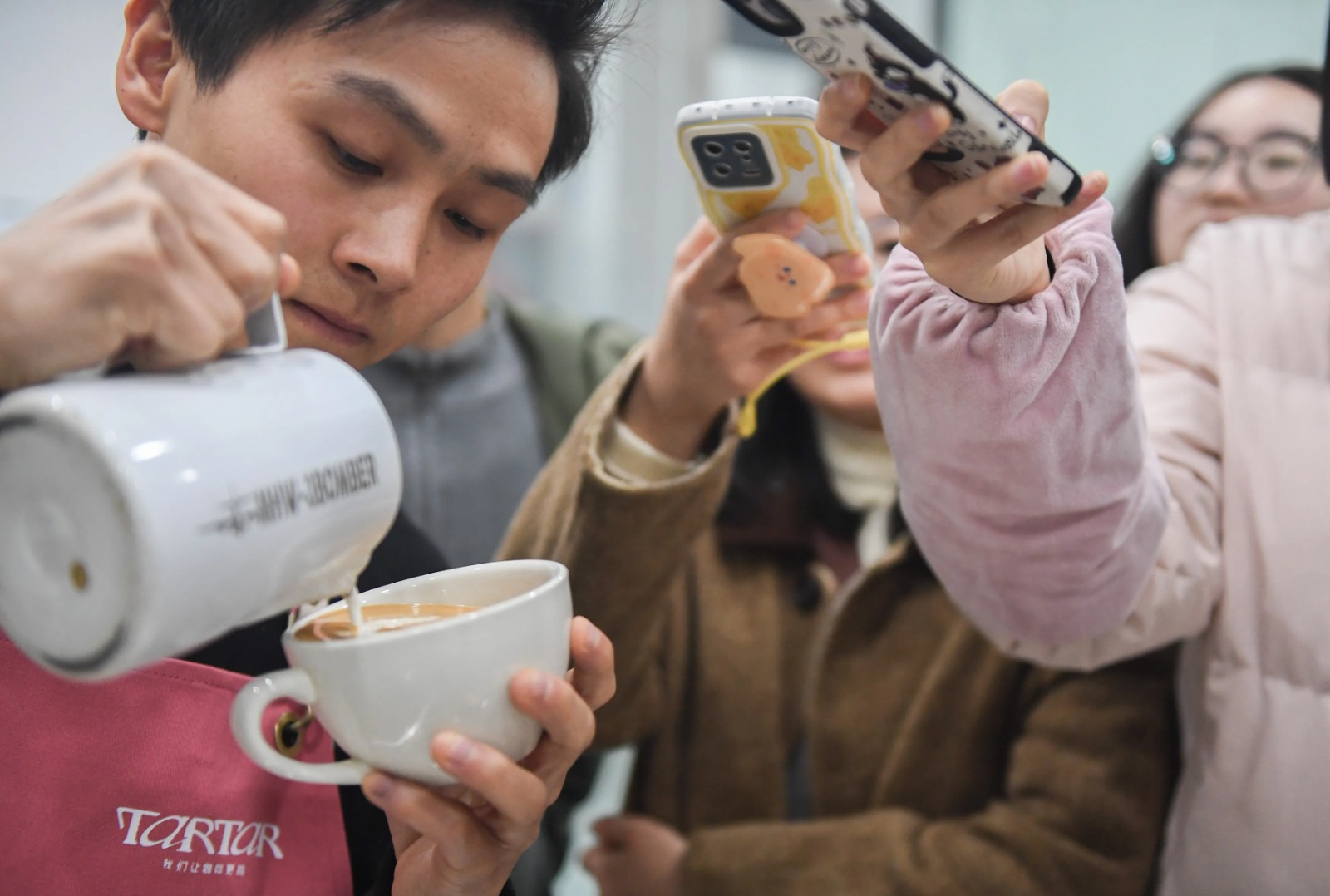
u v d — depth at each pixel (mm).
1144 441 701
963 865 1014
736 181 786
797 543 1296
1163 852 961
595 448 934
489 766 501
